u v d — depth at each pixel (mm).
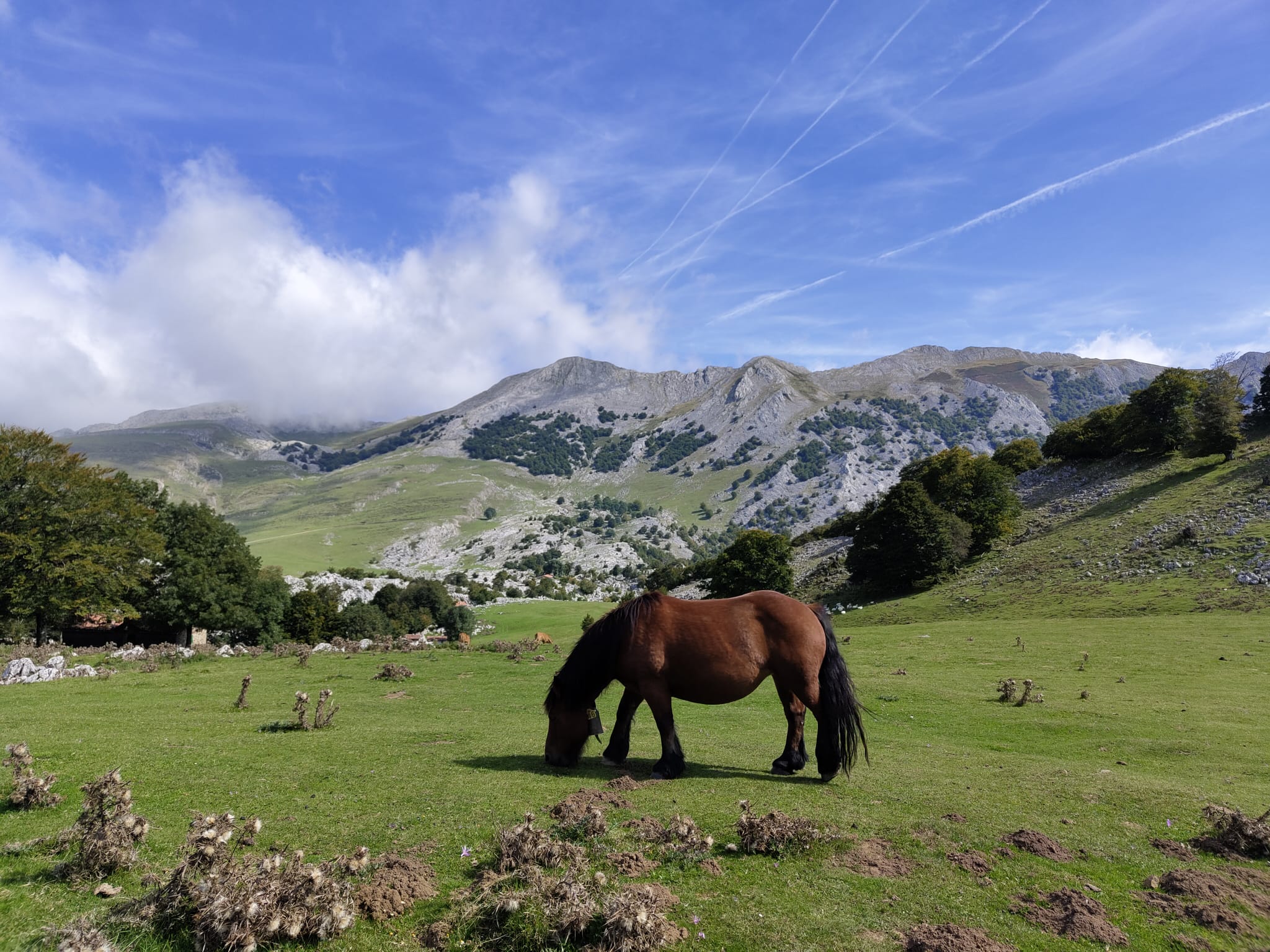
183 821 7812
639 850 7105
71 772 9742
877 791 9820
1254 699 21531
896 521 68000
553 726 11281
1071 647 34500
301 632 64312
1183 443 75750
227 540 60969
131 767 10219
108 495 48125
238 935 4926
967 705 21906
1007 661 32031
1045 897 6367
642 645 10555
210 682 24984
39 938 4961
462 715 18688
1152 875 6945
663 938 5363
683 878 6574
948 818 8438
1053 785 10547
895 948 5422
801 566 90375
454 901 5930
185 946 5094
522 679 27484
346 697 21781
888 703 22516
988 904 6188
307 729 14516
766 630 10578
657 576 103875
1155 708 20406
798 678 10500
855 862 7008
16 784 8031
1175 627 37875
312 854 6934
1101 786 10438
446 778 10070
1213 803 9438
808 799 9234
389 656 36719
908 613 58375
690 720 18703
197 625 57250
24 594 43000
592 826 7309
